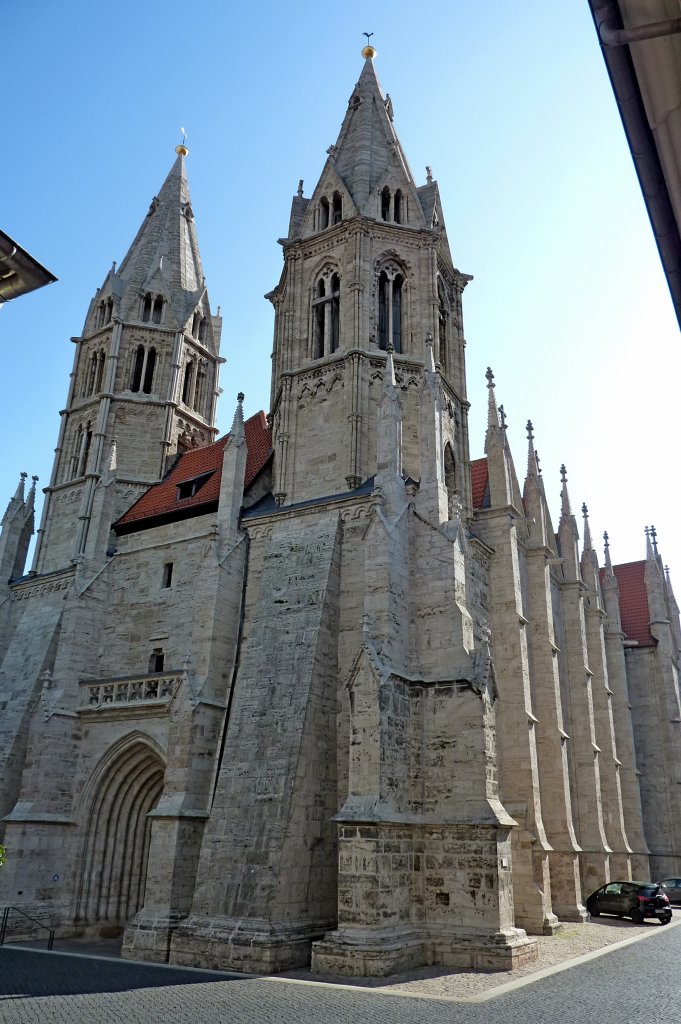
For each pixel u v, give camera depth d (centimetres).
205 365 5862
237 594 3744
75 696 3947
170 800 3181
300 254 4556
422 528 3438
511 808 3700
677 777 6275
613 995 2141
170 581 4162
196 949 2727
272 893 2723
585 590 5647
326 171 4684
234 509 3903
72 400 5456
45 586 4662
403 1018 1838
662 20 673
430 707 3095
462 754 2969
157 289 5688
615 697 6106
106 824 3716
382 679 2903
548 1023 1797
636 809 5747
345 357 4097
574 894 4075
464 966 2638
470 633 3247
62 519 5047
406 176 4712
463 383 4672
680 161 787
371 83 5131
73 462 5241
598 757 5378
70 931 3497
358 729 2856
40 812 3603
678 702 6575
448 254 4822
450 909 2783
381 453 3525
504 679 3984
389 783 2806
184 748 3272
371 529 3281
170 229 6147
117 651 4119
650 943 3275
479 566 4084
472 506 4459
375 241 4419
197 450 5228
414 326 4325
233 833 2934
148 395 5356
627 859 5134
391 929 2627
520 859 3572
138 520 4450
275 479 4091
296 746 3006
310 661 3212
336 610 3434
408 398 4153
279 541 3722
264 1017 1836
